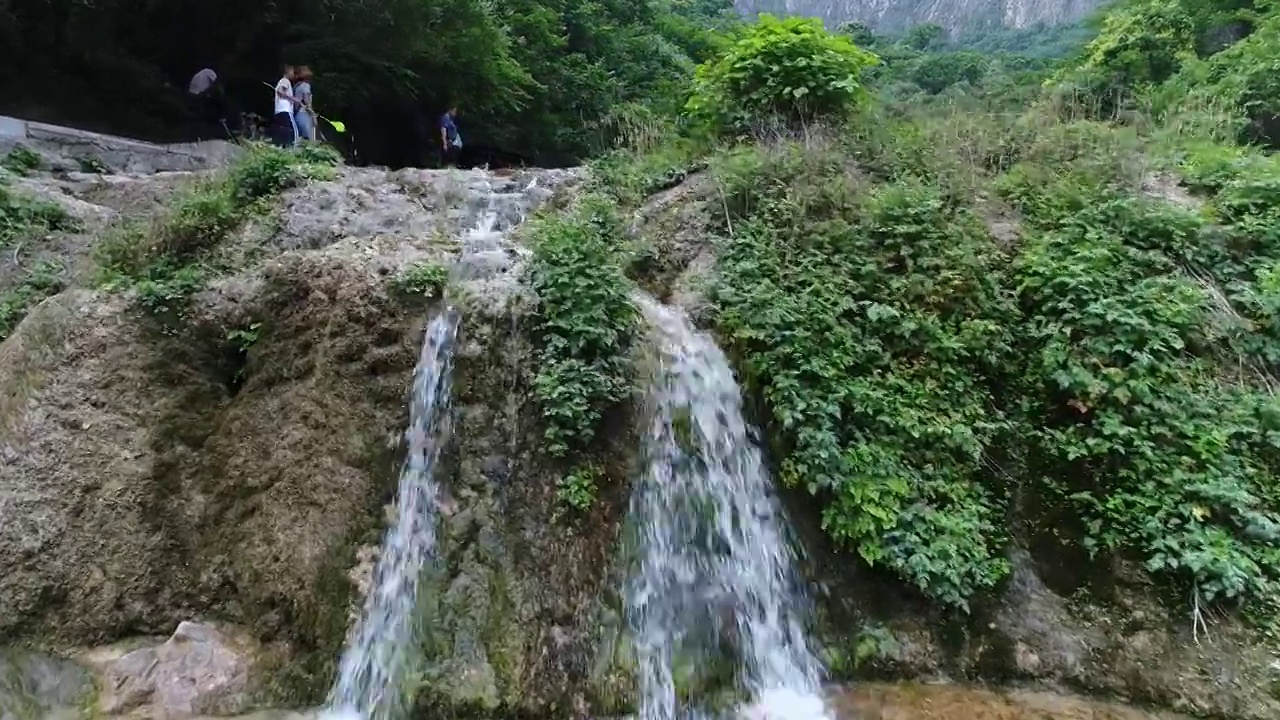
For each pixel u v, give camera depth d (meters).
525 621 5.64
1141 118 9.72
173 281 7.29
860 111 9.43
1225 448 6.30
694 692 5.67
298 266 6.85
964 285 7.11
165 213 8.27
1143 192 8.03
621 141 11.20
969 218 7.66
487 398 6.22
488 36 17.16
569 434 6.02
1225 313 7.00
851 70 9.62
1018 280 7.27
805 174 8.12
